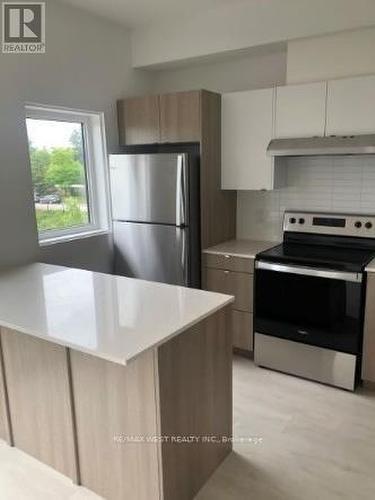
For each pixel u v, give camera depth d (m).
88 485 1.91
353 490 1.89
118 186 3.37
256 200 3.54
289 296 2.84
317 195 3.24
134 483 1.74
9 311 1.86
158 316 1.76
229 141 3.22
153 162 3.14
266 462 2.08
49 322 1.71
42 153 3.10
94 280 2.37
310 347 2.81
